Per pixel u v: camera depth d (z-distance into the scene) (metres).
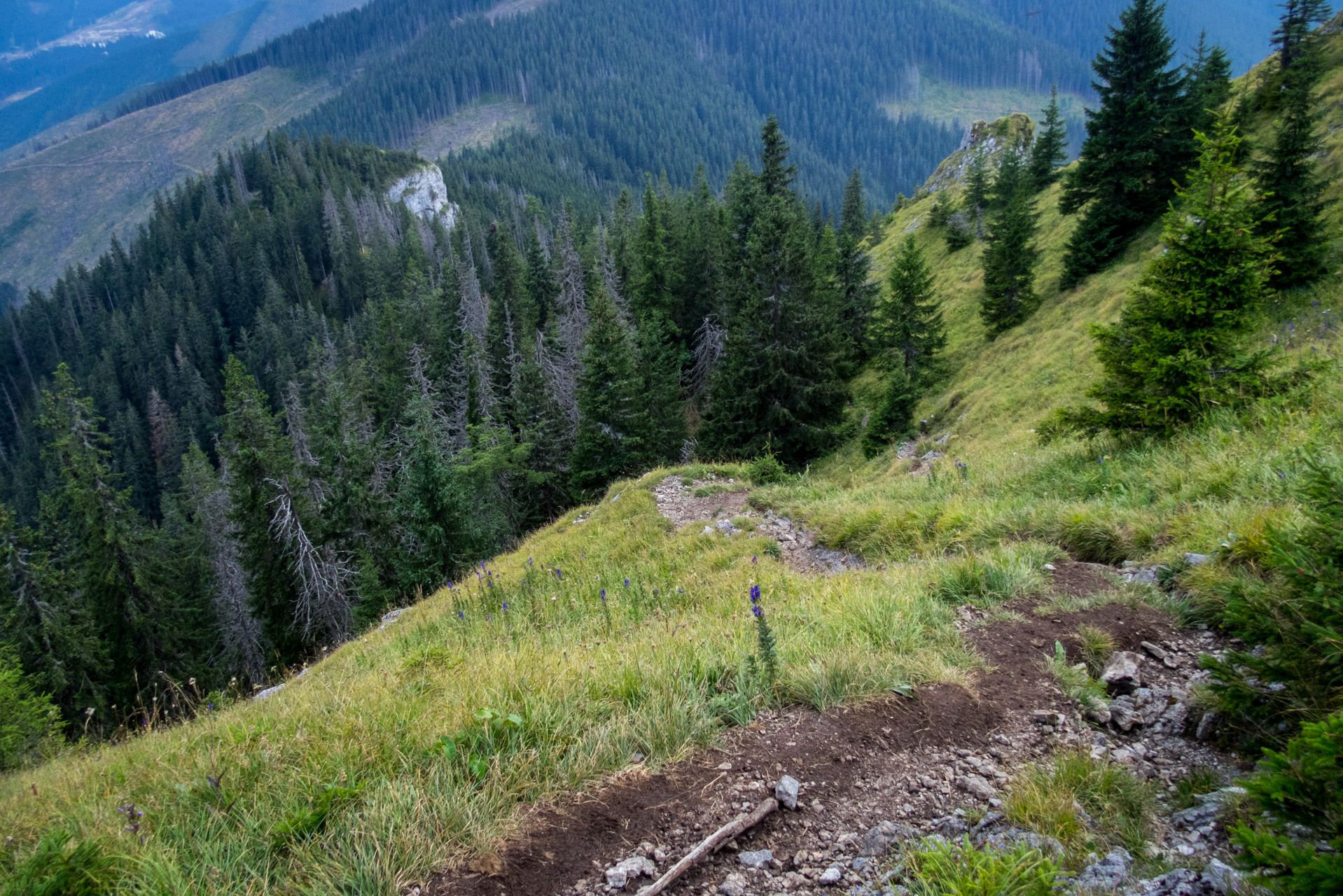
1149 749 3.64
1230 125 9.27
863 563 9.29
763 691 4.16
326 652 17.41
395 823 2.88
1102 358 10.45
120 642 27.67
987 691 4.21
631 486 17.28
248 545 27.80
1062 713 4.00
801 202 71.12
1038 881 2.43
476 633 8.81
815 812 3.17
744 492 14.87
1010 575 6.00
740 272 38.59
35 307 130.00
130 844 2.94
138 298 124.69
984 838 2.94
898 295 36.03
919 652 4.61
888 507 10.34
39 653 25.28
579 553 13.16
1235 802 2.88
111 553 27.66
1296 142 17.50
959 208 57.09
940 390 33.28
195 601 40.12
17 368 125.94
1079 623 4.97
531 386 37.53
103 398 95.56
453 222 158.00
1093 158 31.95
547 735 3.61
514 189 194.62
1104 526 6.70
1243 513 5.68
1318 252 17.23
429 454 25.47
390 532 30.34
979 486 10.55
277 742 3.94
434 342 56.31
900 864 2.77
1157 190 30.92
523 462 35.94
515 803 3.13
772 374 27.22
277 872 2.76
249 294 114.75
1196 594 4.96
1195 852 2.73
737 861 2.86
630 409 30.78
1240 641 4.38
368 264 114.88
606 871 2.76
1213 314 9.27
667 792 3.25
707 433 30.28
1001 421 24.67
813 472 30.17
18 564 25.44
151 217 145.75
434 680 5.05
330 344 86.12
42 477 82.06
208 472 53.91
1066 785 3.27
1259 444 7.64
